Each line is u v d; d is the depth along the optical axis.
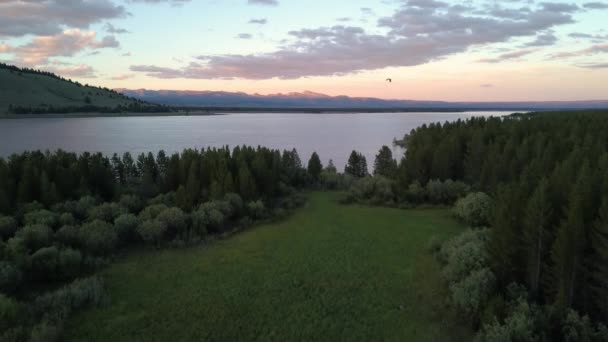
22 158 47.16
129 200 41.34
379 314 22.50
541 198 21.58
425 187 52.56
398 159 107.94
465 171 58.44
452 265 26.09
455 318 21.56
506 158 49.12
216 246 34.44
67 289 23.69
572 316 18.02
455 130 82.31
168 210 36.66
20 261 25.08
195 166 48.75
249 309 23.11
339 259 31.03
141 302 23.88
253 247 34.09
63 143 129.25
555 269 19.98
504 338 17.12
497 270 23.44
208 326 21.30
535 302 20.30
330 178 63.16
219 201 41.22
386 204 50.12
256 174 51.12
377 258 31.17
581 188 22.89
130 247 33.72
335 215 45.34
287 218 44.12
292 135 182.25
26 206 36.53
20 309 21.17
